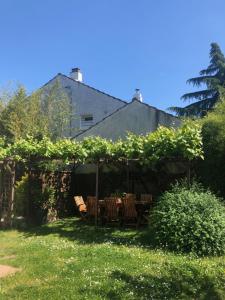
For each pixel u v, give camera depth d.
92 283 7.57
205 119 14.97
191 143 13.02
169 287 7.50
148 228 13.84
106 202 15.61
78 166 19.47
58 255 10.15
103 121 21.28
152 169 16.61
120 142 15.02
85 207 17.12
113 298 6.85
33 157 15.77
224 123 14.08
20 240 12.91
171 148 13.26
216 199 12.15
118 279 7.85
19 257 10.18
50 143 15.53
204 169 14.28
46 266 9.05
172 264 9.03
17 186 15.97
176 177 16.80
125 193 17.27
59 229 15.05
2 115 24.42
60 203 18.06
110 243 12.12
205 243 10.68
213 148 14.04
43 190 17.03
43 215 16.83
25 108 24.67
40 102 26.00
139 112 20.55
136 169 17.95
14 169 15.66
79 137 21.77
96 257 9.72
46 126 24.52
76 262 9.26
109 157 15.05
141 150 13.95
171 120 19.72
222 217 11.32
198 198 11.78
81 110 26.89
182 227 11.08
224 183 13.91
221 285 7.78
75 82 27.36
